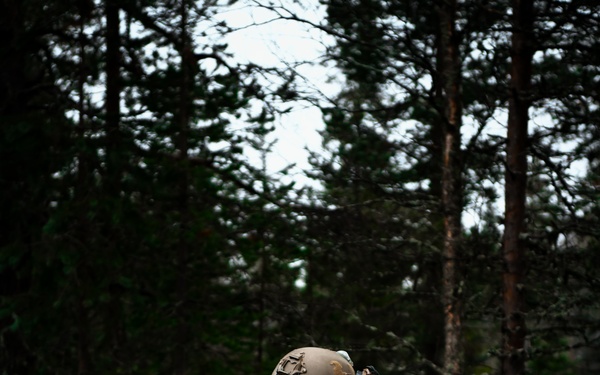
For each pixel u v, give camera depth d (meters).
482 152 11.84
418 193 12.52
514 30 11.05
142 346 14.41
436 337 16.20
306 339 14.68
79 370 14.16
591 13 11.47
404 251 12.96
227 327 14.85
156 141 14.17
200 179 14.29
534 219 12.62
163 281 14.52
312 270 15.70
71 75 14.57
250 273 15.47
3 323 14.05
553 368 13.94
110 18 14.79
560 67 12.58
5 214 13.98
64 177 13.99
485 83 12.43
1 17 14.43
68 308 14.04
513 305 11.53
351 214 13.99
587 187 11.91
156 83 14.26
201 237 14.74
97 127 13.98
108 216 13.84
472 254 11.49
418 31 13.04
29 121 13.64
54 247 13.40
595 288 11.57
